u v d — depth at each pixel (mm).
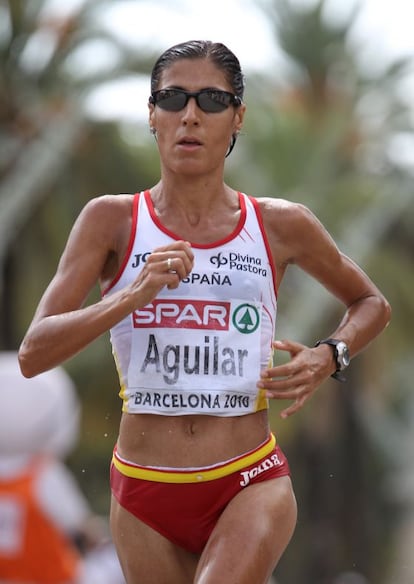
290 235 12406
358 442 89312
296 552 87000
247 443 12148
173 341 11945
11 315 79688
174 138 11977
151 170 80188
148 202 12273
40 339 11680
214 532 11883
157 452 12078
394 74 89562
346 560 88875
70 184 80062
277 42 89250
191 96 11906
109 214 12219
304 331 73438
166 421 12047
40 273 80000
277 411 73250
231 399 12016
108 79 77812
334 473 88188
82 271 12086
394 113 89062
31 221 78938
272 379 12367
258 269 12188
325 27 88812
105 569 20031
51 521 19250
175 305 11961
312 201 80125
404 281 88438
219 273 12023
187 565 12508
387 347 89625
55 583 19234
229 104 12055
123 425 12320
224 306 12016
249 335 12102
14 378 19141
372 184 82625
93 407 76875
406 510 98438
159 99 12023
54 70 79188
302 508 87250
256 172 80312
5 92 77250
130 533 12391
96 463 80125
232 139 12422
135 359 12047
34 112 77438
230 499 12141
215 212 12234
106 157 80375
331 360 12289
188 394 11938
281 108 86438
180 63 11992
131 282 12023
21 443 19031
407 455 102688
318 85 89250
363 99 88875
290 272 77938
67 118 76938
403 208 83562
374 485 93438
